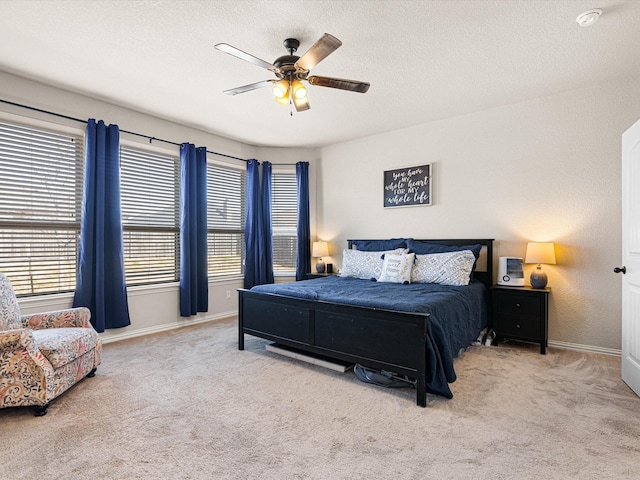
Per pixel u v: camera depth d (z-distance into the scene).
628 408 2.14
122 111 3.77
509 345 3.50
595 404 2.20
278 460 1.66
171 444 1.78
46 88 3.21
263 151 5.36
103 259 3.46
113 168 3.56
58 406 2.20
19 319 2.50
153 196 4.12
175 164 4.34
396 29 2.36
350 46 2.57
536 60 2.77
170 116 4.04
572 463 1.62
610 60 2.77
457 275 3.45
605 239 3.21
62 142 3.37
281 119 4.15
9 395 2.04
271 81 2.52
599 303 3.24
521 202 3.64
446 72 2.97
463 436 1.85
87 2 2.10
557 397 2.30
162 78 3.09
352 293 2.96
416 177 4.36
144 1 2.09
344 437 1.85
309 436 1.86
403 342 2.29
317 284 3.58
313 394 2.37
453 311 2.70
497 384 2.51
